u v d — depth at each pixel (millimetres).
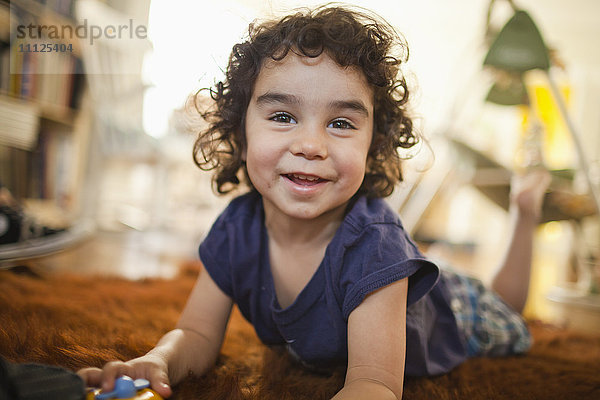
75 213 2084
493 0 1545
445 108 1809
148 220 2889
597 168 1751
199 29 2293
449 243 3217
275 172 577
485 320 879
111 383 478
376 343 552
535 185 1131
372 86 616
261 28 634
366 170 699
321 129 567
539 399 646
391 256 584
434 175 1689
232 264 679
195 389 560
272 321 683
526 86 1562
